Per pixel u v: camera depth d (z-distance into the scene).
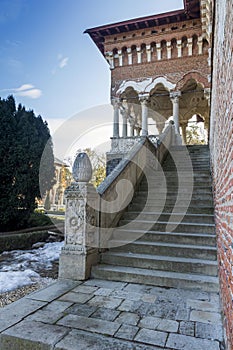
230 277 1.81
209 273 3.53
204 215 4.81
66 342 2.13
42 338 2.18
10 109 10.63
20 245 8.98
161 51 11.54
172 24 11.15
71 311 2.68
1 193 9.76
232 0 1.72
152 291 3.24
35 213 11.02
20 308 2.75
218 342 2.14
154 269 3.75
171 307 2.79
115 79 12.13
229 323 1.83
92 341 2.15
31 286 4.91
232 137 1.80
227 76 2.13
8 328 2.34
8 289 4.70
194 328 2.36
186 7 10.15
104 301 2.93
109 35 12.17
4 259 7.29
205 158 8.45
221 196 2.93
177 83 11.20
